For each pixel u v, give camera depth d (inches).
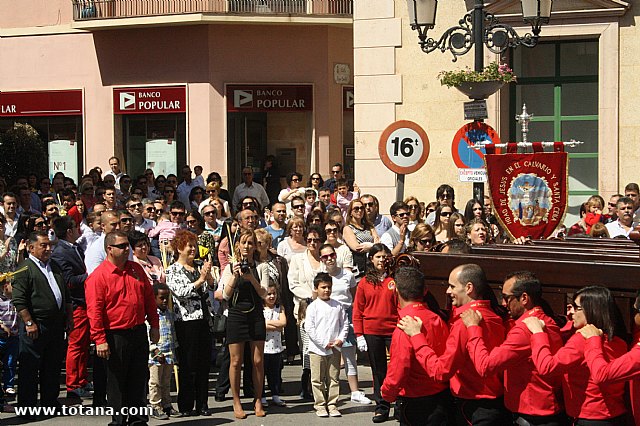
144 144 1204.5
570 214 767.1
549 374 272.7
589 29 741.3
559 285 291.1
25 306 443.8
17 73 1234.6
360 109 794.2
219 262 553.3
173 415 453.4
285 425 432.8
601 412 279.4
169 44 1181.7
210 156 1174.3
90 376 538.3
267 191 1159.0
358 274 514.0
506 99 770.2
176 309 447.8
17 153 1048.8
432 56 776.9
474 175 556.7
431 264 321.1
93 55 1208.8
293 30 1183.6
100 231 555.8
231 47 1174.3
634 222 621.9
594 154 761.0
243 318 446.0
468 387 300.0
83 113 1213.7
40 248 449.4
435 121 778.2
